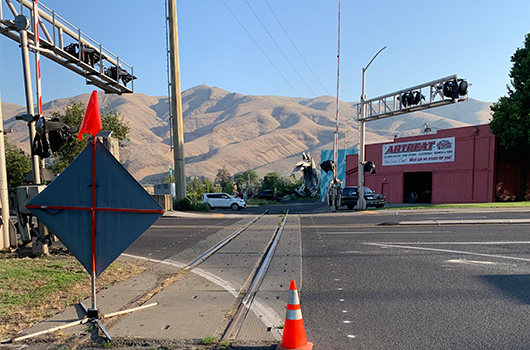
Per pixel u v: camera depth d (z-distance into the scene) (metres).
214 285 6.75
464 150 34.28
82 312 5.22
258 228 15.23
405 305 5.50
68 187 5.05
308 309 5.40
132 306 5.50
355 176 45.91
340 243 10.98
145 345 4.18
